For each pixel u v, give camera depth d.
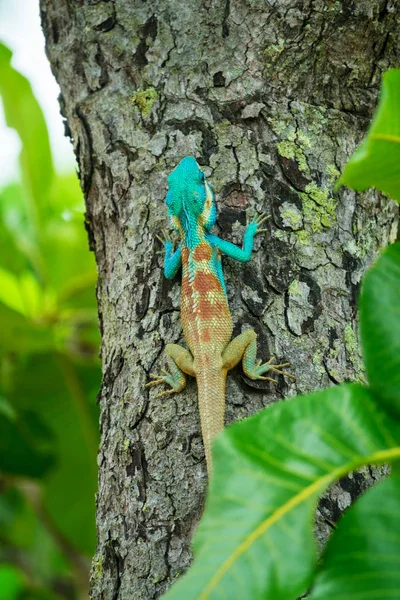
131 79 4.31
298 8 4.15
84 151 4.40
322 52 4.16
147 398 3.65
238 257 3.79
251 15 4.20
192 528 3.26
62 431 6.04
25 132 5.55
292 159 3.97
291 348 3.60
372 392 2.36
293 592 2.03
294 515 2.14
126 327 3.89
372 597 1.97
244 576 2.06
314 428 2.31
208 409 3.51
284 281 3.73
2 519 6.99
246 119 4.05
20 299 6.15
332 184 3.98
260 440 2.30
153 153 4.14
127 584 3.29
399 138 2.41
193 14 4.26
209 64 4.18
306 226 3.85
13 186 7.67
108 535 3.48
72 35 4.53
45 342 5.77
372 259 4.02
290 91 4.12
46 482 6.06
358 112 4.22
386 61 4.31
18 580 6.76
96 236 4.35
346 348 3.67
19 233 6.51
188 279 3.99
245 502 2.19
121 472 3.55
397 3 4.23
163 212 4.05
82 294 5.91
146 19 4.33
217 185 3.98
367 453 2.26
